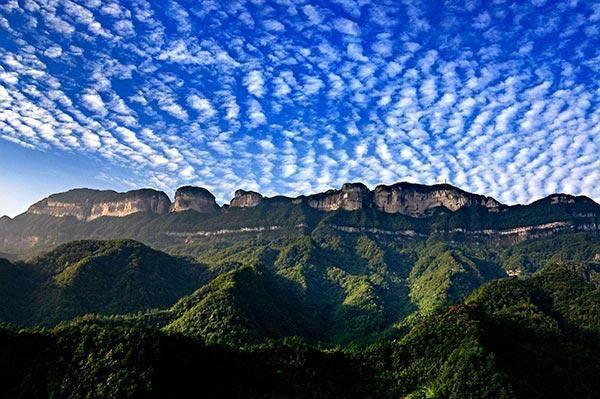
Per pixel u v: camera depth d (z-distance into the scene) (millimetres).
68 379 129250
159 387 130125
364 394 146000
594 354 158375
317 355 157625
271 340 184875
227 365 149875
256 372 149750
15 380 130125
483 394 129750
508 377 132250
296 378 148000
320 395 142750
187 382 138125
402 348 157125
